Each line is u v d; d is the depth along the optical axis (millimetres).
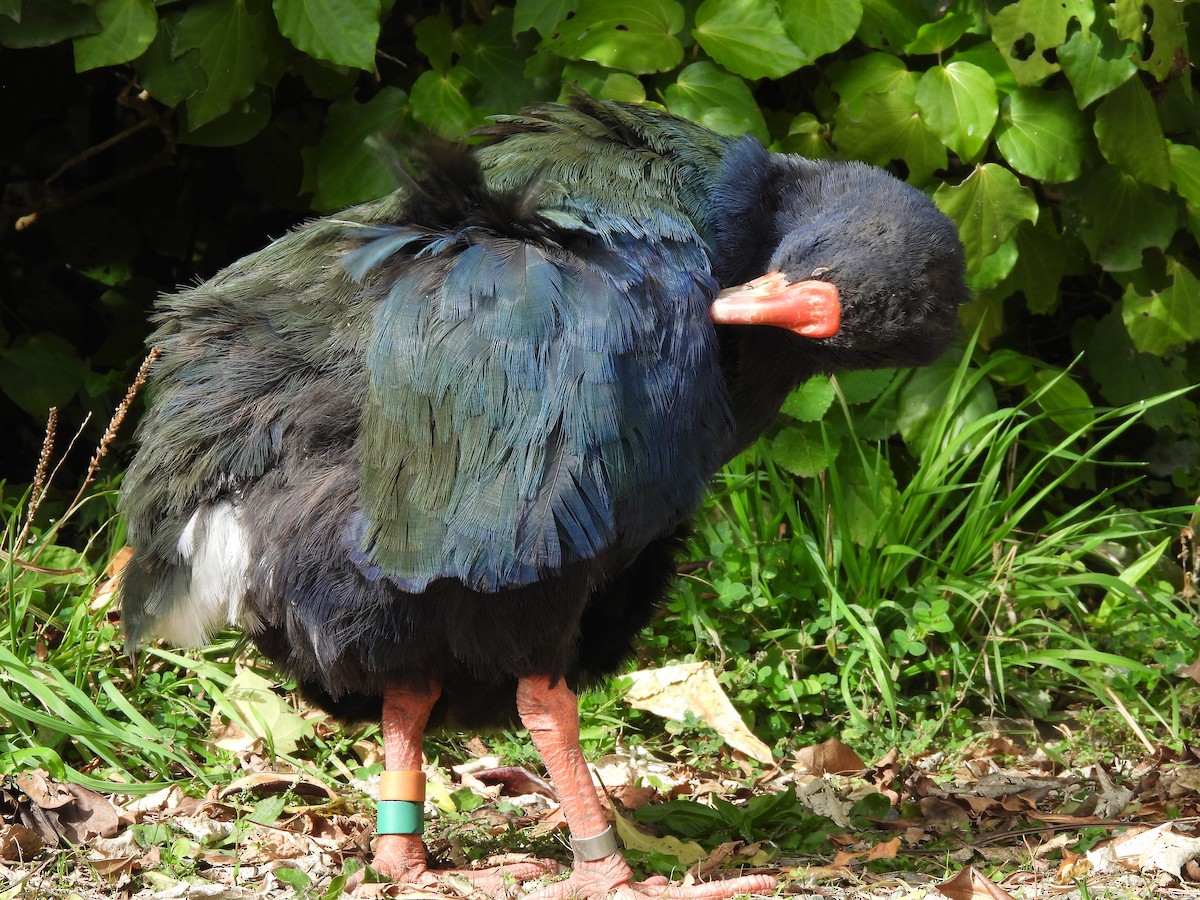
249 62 8820
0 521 9164
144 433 5738
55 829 6355
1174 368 10250
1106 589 9883
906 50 9289
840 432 9352
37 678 6977
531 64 9078
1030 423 9414
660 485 5398
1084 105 8867
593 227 5449
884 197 5766
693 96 8836
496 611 5398
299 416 5418
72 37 8562
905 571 9188
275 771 7223
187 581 5559
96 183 10977
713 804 7051
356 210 6055
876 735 8039
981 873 5977
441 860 6367
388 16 10508
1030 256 9695
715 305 5523
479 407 5207
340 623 5445
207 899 5625
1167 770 7578
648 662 8539
